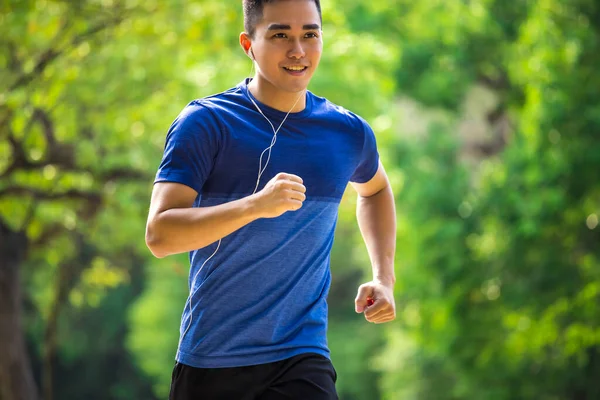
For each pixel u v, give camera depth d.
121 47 13.55
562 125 18.86
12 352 15.17
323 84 15.84
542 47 18.98
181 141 4.04
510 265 20.34
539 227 19.48
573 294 19.16
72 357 42.28
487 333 21.36
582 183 19.17
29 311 31.06
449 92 24.44
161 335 38.03
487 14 23.81
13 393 15.19
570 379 19.92
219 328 4.17
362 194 4.83
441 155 23.73
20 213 14.37
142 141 14.27
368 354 35.91
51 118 13.70
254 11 4.13
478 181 23.64
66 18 13.15
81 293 20.55
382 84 16.95
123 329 43.66
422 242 22.17
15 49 13.16
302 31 4.09
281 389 4.18
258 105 4.21
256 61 4.16
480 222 21.78
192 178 4.01
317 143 4.24
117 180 14.73
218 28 14.07
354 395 37.03
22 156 13.38
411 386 26.72
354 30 23.27
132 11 13.21
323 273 4.34
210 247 4.15
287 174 3.76
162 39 13.85
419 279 22.17
